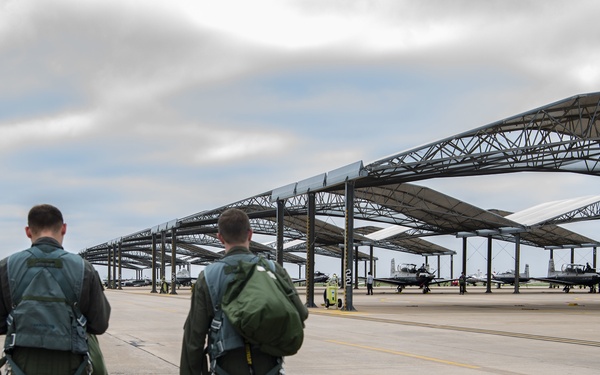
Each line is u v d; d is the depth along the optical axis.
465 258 67.94
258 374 3.78
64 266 4.00
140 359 11.91
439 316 25.50
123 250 112.44
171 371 10.44
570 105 30.58
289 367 10.88
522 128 31.33
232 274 3.86
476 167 33.44
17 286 3.93
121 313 26.97
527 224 59.44
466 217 53.06
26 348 3.88
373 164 32.09
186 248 115.62
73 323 3.95
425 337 16.36
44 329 3.85
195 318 3.87
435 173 34.78
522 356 12.52
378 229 84.12
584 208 58.56
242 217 4.09
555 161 33.78
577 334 17.58
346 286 29.23
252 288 3.64
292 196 35.19
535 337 16.61
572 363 11.58
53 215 4.17
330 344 14.56
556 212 60.47
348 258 29.19
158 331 18.05
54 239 4.14
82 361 4.00
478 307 34.41
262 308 3.51
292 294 3.82
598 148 30.31
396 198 48.28
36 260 3.98
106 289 90.88
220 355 3.77
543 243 80.69
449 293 70.06
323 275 93.38
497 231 62.00
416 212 52.97
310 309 30.77
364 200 48.94
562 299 49.34
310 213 33.91
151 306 33.62
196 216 59.03
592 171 35.53
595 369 10.84
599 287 75.06
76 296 3.98
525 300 46.62
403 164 31.95
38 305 3.87
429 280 71.06
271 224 69.69
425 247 88.75
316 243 79.62
